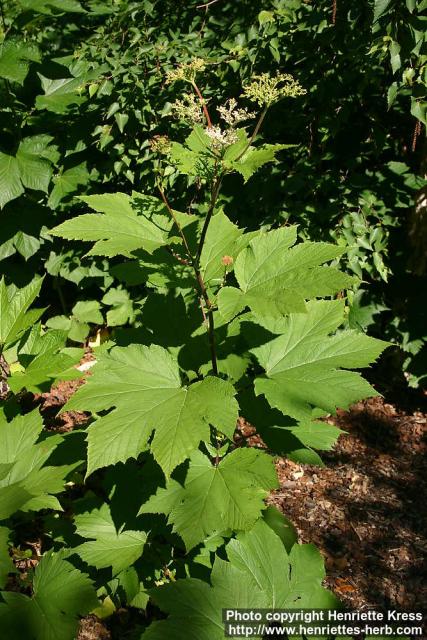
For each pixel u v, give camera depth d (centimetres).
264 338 189
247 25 347
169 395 166
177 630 147
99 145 365
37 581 187
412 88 295
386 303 372
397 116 354
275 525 234
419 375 367
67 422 347
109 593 224
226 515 171
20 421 213
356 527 296
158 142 185
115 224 191
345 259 345
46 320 421
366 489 320
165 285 189
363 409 378
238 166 163
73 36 393
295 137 355
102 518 212
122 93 342
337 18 314
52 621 173
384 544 287
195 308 198
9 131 336
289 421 192
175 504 179
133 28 366
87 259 388
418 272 355
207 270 188
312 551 173
